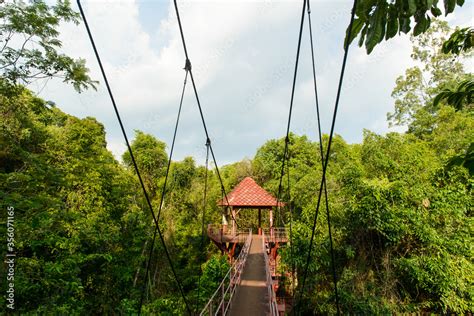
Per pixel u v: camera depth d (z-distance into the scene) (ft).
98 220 34.09
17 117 19.44
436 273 26.68
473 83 7.98
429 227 27.66
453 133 38.45
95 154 39.47
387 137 38.55
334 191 37.63
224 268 35.78
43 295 23.16
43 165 19.06
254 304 21.79
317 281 33.81
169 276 48.08
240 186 52.90
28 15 16.35
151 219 45.52
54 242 24.95
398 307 28.99
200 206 62.28
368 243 32.81
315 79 5.54
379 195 28.73
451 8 4.88
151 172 61.31
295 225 34.58
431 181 30.32
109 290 35.88
